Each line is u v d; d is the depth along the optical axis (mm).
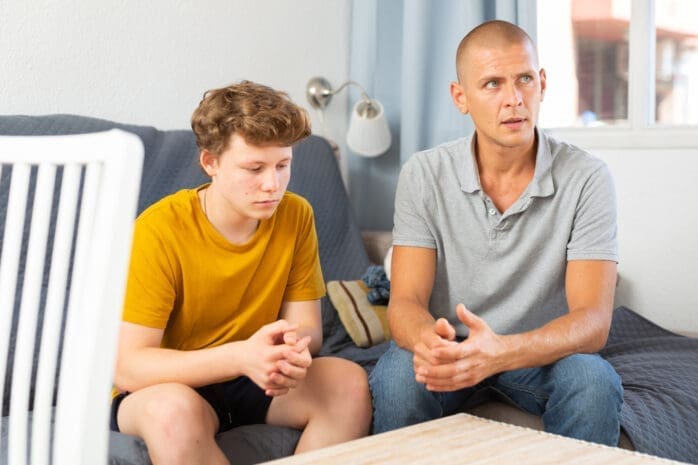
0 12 2162
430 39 2857
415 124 2859
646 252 2586
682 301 2531
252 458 1483
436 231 1745
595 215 1659
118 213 909
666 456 1598
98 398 905
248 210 1479
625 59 2879
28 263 982
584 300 1627
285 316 1691
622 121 2887
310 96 2934
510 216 1687
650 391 1759
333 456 1033
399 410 1556
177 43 2557
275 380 1349
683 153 2525
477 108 1634
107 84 2393
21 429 970
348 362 1634
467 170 1711
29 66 2223
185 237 1540
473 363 1412
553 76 2977
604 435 1506
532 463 1005
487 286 1718
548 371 1588
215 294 1571
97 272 902
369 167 3047
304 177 2533
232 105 1441
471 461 1012
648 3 2635
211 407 1479
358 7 3025
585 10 2932
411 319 1603
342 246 2541
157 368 1431
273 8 2818
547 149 1696
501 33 1616
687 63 2689
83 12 2328
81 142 953
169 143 2240
